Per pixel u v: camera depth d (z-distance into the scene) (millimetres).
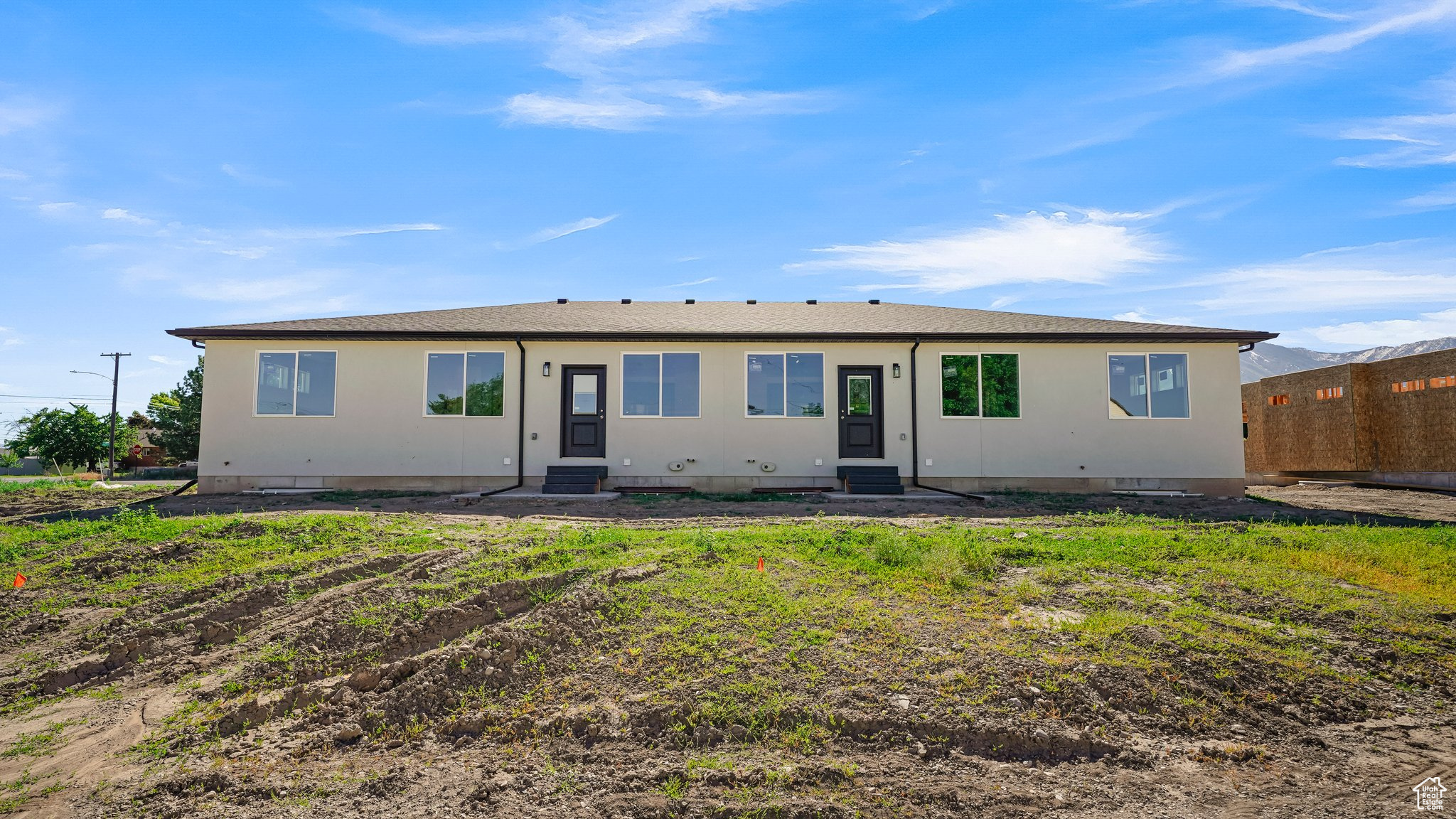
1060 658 5039
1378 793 3791
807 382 15508
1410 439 17594
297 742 4398
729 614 5820
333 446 15164
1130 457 15359
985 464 15406
